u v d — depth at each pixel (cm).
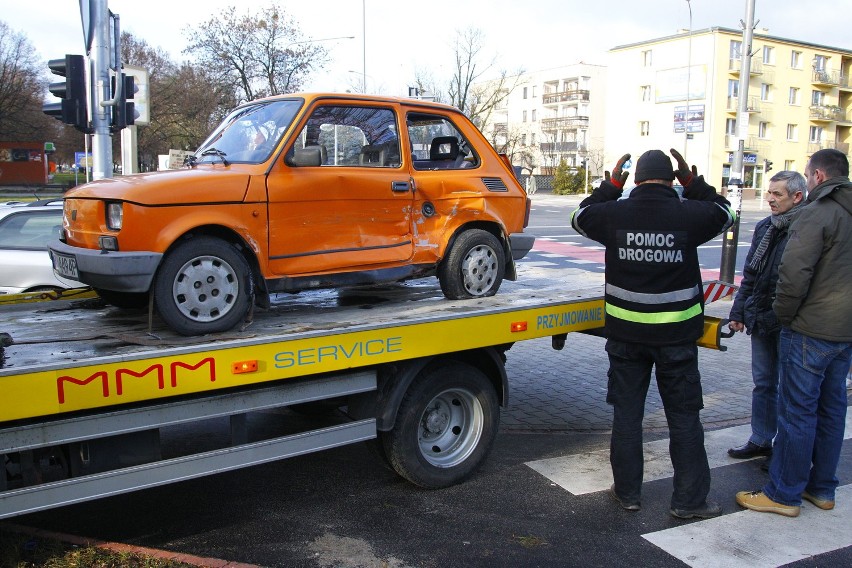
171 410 367
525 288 630
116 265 383
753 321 536
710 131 5312
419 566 386
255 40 3438
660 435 611
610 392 467
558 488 495
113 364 338
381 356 433
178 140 4472
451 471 490
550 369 841
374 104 512
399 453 467
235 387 399
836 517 454
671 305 434
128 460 365
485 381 504
